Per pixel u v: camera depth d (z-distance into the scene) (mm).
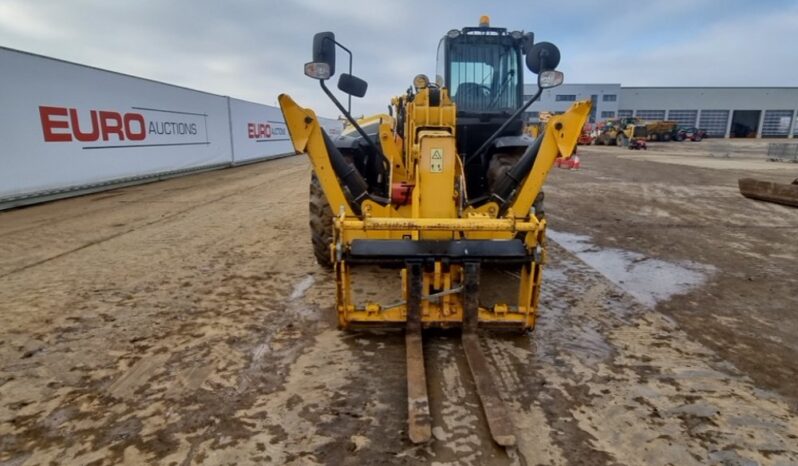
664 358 2797
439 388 2432
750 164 18141
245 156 18594
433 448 1980
